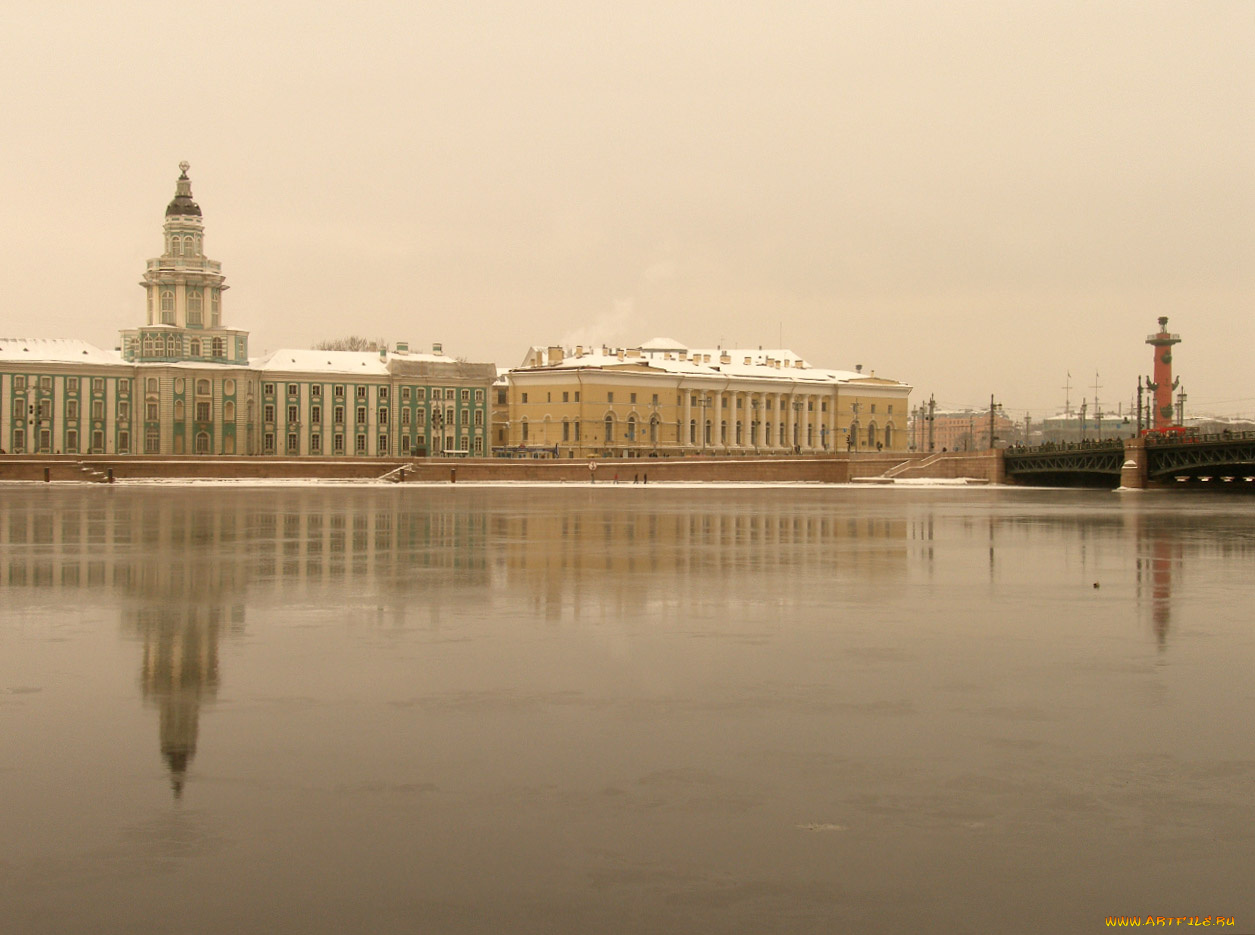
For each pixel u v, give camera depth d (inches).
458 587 1152.2
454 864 449.4
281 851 460.1
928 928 403.9
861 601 1070.4
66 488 4114.2
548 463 5408.5
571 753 574.6
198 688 700.0
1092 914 413.7
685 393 7450.8
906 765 560.1
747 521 2300.7
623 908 416.5
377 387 6584.6
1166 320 6855.3
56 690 695.1
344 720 630.5
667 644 844.0
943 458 5762.8
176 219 6269.7
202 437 6181.1
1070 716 644.7
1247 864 452.4
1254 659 799.1
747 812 500.1
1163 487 4965.6
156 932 399.2
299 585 1165.7
